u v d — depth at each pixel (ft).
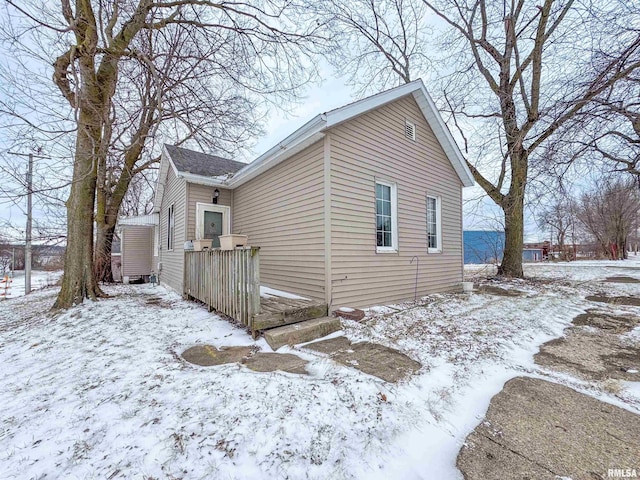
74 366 10.16
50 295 29.30
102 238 35.47
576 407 7.29
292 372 9.15
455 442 6.05
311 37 22.54
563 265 51.47
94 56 19.13
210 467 5.32
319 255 16.28
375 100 17.49
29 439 6.24
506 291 24.50
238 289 13.74
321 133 15.61
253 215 23.82
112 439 6.14
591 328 13.91
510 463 5.41
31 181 20.04
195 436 6.12
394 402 7.36
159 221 36.50
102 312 18.26
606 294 22.39
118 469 5.31
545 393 7.97
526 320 15.12
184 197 25.00
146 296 25.25
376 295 18.33
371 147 18.33
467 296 22.13
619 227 65.41
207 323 15.26
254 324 12.28
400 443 5.98
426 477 5.14
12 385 8.92
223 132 25.40
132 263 40.98
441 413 7.02
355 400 7.40
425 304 19.16
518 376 9.02
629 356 10.55
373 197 18.35
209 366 9.83
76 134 20.31
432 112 22.63
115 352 11.36
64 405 7.54
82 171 20.51
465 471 5.24
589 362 10.05
